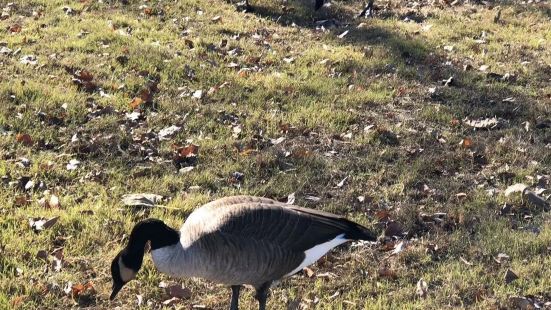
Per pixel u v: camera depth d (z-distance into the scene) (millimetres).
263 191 11633
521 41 19969
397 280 9828
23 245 9750
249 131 13539
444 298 9336
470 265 10117
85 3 20234
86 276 9453
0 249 9711
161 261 7902
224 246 7715
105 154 12406
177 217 10711
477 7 23125
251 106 14656
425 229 11047
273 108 14750
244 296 9359
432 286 9688
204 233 7738
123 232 10422
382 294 9484
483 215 11344
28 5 19828
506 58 18547
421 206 11555
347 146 13406
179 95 14875
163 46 17406
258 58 17234
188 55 17016
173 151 12609
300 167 12477
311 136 13688
